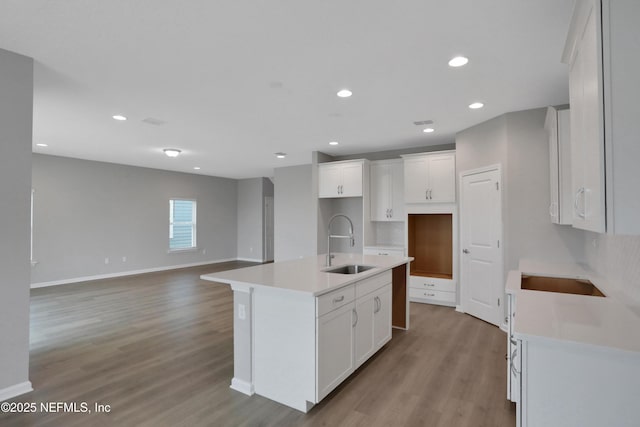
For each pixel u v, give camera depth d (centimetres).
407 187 525
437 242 550
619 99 118
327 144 554
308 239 771
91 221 705
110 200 737
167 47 238
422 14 200
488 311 418
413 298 525
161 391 255
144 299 539
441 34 222
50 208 646
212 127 446
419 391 256
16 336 242
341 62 262
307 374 229
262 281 252
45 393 251
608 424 130
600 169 121
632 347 126
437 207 503
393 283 405
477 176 434
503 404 238
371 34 222
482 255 427
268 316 247
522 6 192
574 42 162
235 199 1027
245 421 218
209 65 265
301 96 333
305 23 209
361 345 286
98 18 202
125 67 269
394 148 585
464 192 460
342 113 388
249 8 193
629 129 117
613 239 239
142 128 449
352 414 227
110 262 735
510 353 231
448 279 497
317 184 613
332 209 661
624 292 212
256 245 998
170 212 864
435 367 297
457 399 245
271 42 232
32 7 191
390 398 246
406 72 279
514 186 380
